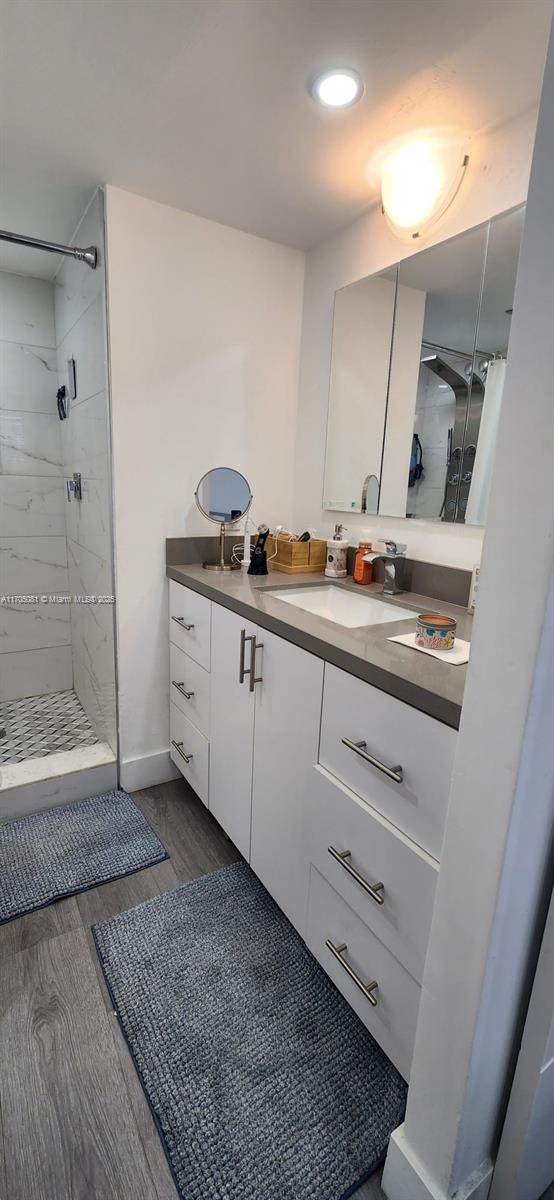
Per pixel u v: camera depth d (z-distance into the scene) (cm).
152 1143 91
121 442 168
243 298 181
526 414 54
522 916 67
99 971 123
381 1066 105
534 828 63
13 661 261
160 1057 104
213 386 182
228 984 121
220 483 185
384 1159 90
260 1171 88
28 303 232
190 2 93
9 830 172
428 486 149
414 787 84
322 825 109
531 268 53
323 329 185
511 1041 74
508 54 99
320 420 190
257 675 132
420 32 96
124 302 160
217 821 169
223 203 159
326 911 111
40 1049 105
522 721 58
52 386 245
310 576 178
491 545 60
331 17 94
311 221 168
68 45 103
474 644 63
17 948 129
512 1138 76
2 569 250
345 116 119
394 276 153
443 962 72
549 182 51
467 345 133
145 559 182
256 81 110
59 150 135
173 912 141
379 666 89
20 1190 85
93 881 150
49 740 221
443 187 131
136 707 193
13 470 243
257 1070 103
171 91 114
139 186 152
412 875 85
